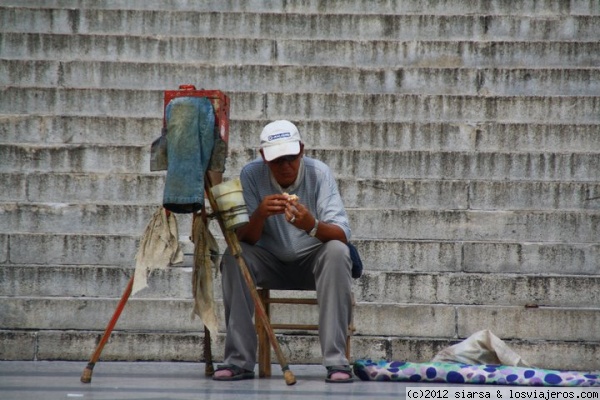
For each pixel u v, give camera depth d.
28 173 31.05
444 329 27.23
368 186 31.03
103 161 32.06
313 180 23.05
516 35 37.66
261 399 19.28
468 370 22.39
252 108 34.25
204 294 22.33
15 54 36.34
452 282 28.17
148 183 31.09
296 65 35.88
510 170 31.88
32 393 20.00
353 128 33.09
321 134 33.09
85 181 31.09
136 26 37.72
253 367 22.91
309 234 22.11
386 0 38.78
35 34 36.41
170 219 22.00
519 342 26.66
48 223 30.20
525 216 30.12
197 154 21.25
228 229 21.84
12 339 26.81
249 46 36.69
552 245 29.08
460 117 34.16
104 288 28.34
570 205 30.89
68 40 36.44
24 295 28.22
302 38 37.69
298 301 23.39
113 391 20.42
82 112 34.22
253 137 32.91
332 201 22.81
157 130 33.09
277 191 23.08
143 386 21.33
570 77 35.34
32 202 30.91
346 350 23.11
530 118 34.06
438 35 37.69
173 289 28.45
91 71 35.41
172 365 26.00
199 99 21.58
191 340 26.73
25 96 34.09
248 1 38.84
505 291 28.17
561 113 34.06
